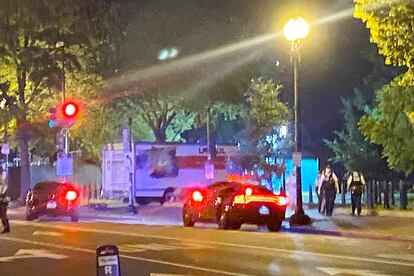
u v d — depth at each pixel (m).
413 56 26.25
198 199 29.45
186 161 48.72
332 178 33.31
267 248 21.05
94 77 51.03
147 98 53.69
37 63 48.84
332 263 17.55
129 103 53.34
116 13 51.38
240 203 27.50
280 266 17.05
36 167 63.66
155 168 47.75
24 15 48.44
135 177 47.09
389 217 32.06
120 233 26.67
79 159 58.34
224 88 53.97
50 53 49.00
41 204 34.84
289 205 35.59
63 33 49.03
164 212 40.34
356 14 26.75
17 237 25.48
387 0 25.70
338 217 32.19
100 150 55.69
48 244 22.98
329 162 61.59
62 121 36.38
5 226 27.34
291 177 36.09
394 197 41.31
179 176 48.41
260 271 16.23
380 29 26.28
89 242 23.44
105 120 53.34
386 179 54.56
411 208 36.84
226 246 21.62
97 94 51.91
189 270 16.48
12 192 55.53
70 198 35.00
